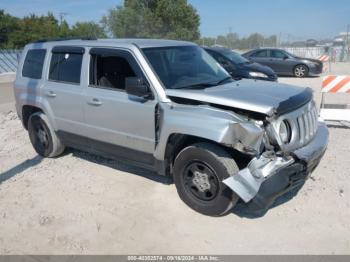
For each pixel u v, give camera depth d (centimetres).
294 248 334
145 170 515
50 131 552
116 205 420
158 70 417
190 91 394
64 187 471
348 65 2305
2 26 4681
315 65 1678
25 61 582
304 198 420
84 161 559
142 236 360
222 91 399
